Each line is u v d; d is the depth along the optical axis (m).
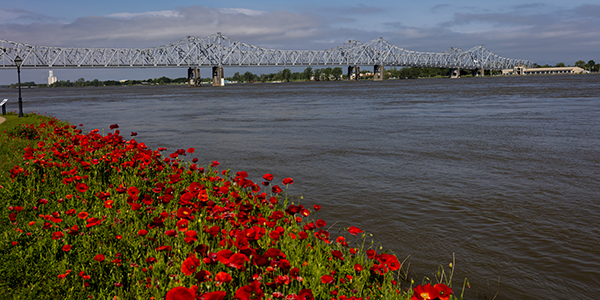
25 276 4.41
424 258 5.90
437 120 24.25
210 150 14.88
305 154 13.85
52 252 4.84
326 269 4.42
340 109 35.56
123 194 6.55
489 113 28.06
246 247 3.66
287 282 3.50
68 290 4.17
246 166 11.95
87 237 5.05
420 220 7.31
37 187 7.34
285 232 5.08
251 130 21.19
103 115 34.44
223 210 4.73
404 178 10.28
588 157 12.42
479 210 7.77
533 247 6.18
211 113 34.22
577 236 6.53
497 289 5.08
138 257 4.71
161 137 18.94
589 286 5.12
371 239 6.52
